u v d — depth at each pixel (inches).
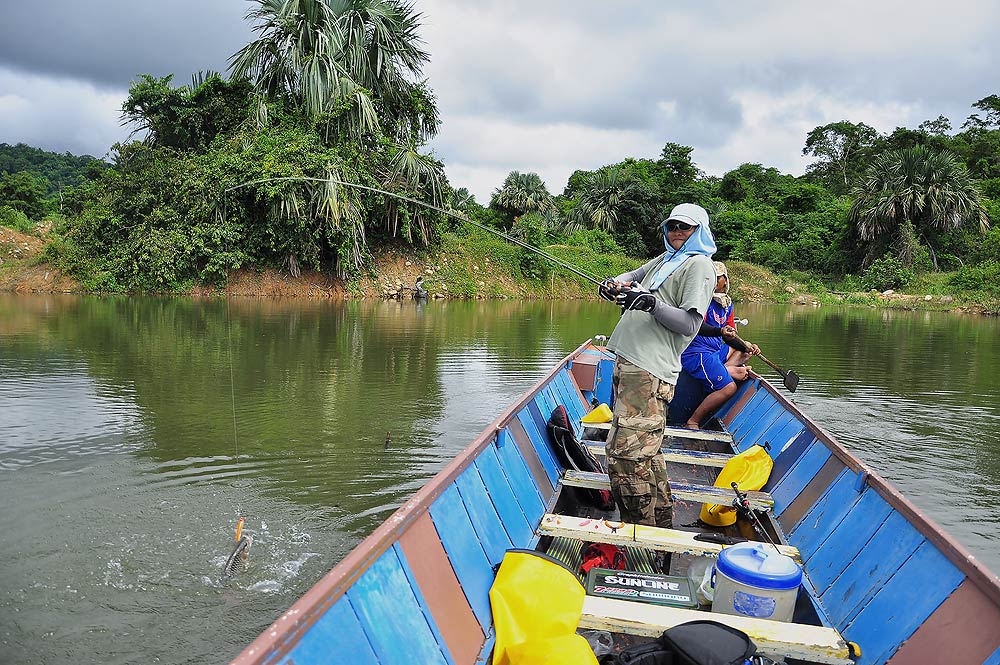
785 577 99.2
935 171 1598.2
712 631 87.8
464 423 281.7
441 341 539.8
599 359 276.1
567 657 82.5
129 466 220.5
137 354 436.1
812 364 476.1
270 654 60.7
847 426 297.7
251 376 373.1
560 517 128.0
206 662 121.5
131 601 140.2
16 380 348.8
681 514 160.4
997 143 2214.6
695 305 125.0
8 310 687.7
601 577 110.0
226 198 928.3
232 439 251.9
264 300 899.4
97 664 119.7
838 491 133.5
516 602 97.0
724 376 223.6
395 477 215.8
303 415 289.7
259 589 146.1
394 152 1012.5
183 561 157.4
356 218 962.7
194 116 1004.6
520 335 601.9
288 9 992.2
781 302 1421.0
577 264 1350.9
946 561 92.1
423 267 1103.0
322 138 979.3
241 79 1016.9
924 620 88.1
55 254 951.0
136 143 997.8
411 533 93.4
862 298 1365.7
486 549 109.4
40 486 200.8
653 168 2134.6
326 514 186.1
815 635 91.0
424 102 1072.2
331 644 69.6
